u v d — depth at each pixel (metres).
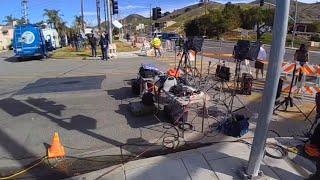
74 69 18.72
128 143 7.19
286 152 6.29
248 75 11.73
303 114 8.80
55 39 41.88
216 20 77.31
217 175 5.52
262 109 5.01
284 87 11.04
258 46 8.55
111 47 25.28
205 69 16.67
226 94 11.09
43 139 7.57
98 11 42.75
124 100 10.79
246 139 7.04
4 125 8.61
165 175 5.60
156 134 7.62
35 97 11.62
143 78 10.70
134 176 5.63
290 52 34.75
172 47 30.61
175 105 8.11
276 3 4.61
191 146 6.89
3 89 13.21
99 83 13.88
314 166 5.80
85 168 6.16
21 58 27.23
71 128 8.23
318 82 11.38
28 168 6.24
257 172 5.38
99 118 8.92
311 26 73.94
